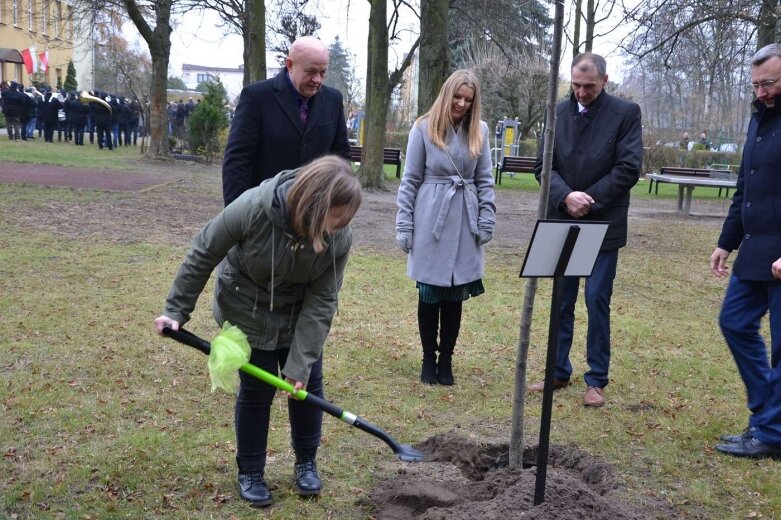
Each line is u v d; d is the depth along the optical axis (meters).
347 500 3.47
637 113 4.78
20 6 43.00
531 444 4.09
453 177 4.97
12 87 25.38
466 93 4.89
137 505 3.34
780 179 4.05
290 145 4.12
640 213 16.95
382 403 4.74
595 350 4.88
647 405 4.94
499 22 21.52
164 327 3.05
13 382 4.74
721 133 30.73
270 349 3.25
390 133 33.69
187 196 14.65
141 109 28.88
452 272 4.93
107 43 34.03
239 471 3.46
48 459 3.73
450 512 3.17
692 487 3.74
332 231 2.89
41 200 12.33
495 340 6.30
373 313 6.95
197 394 4.71
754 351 4.31
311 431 3.50
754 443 4.15
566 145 4.87
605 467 3.89
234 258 3.15
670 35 13.84
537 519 3.11
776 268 3.88
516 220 14.41
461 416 4.59
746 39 13.98
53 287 7.17
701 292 8.77
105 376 4.94
